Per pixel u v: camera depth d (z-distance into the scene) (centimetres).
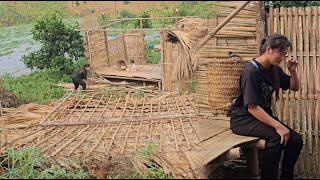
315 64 478
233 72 465
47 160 472
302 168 498
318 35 471
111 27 1022
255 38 459
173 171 440
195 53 577
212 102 479
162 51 838
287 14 477
